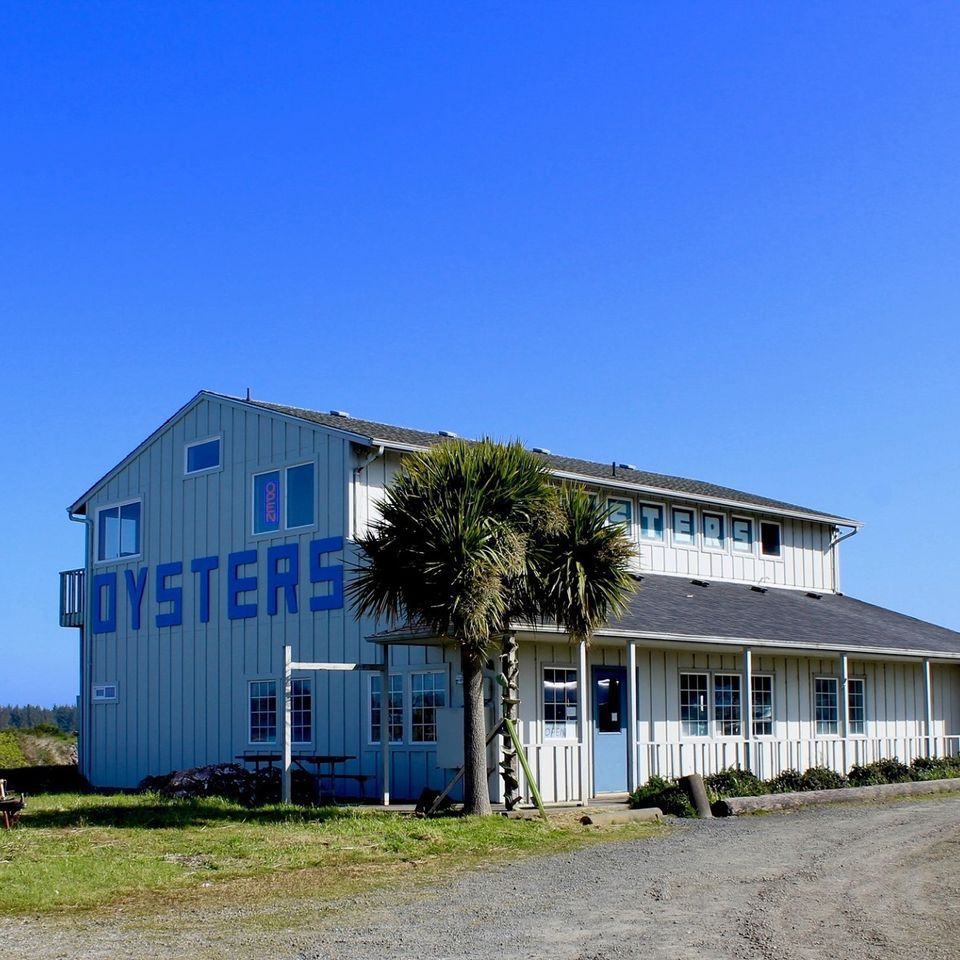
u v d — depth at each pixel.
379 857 14.40
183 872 13.30
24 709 76.81
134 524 27.94
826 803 21.19
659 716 23.62
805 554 32.75
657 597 24.92
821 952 9.29
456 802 20.22
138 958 9.32
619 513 27.59
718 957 9.12
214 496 26.08
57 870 13.16
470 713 18.12
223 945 9.75
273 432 24.97
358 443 23.34
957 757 28.17
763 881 12.53
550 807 19.55
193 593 26.25
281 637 24.23
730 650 24.16
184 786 21.25
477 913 10.97
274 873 13.31
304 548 24.00
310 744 23.45
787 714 26.47
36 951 9.59
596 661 22.47
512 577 17.53
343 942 9.81
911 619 31.91
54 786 27.66
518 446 18.16
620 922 10.47
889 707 29.23
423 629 19.22
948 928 10.16
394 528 17.41
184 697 26.14
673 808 19.19
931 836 16.20
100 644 28.34
